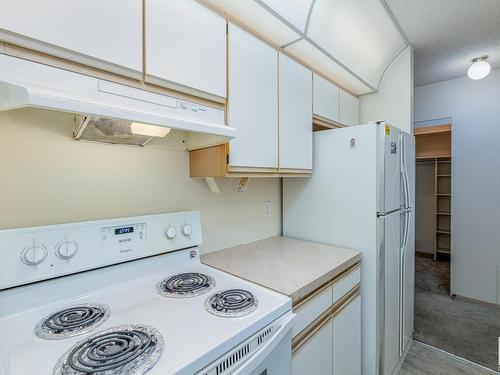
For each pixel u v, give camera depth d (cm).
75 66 78
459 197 307
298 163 164
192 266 134
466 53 247
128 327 79
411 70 228
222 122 118
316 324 121
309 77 174
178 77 99
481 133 295
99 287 105
